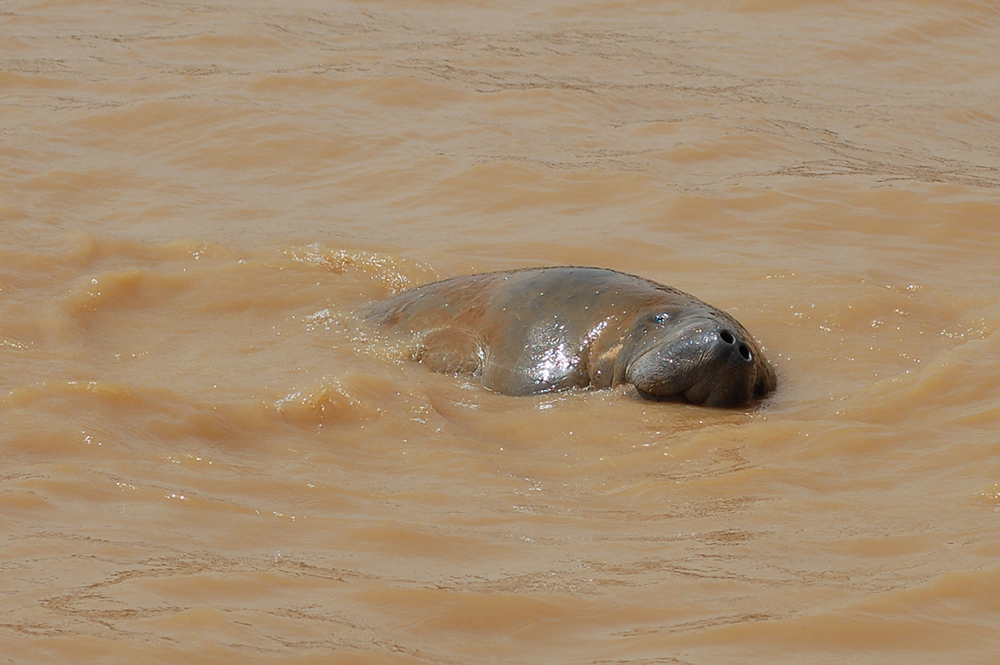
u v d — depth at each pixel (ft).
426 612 54.08
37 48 196.75
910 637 53.52
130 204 141.08
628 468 79.82
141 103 170.71
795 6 241.55
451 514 68.74
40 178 145.79
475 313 103.04
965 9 242.78
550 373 96.68
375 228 137.80
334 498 70.54
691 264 127.13
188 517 65.26
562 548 63.77
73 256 118.83
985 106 196.65
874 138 178.40
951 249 135.74
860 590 57.72
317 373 95.40
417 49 207.21
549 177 152.87
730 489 74.74
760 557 62.75
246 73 187.52
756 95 194.70
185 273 117.29
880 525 67.82
